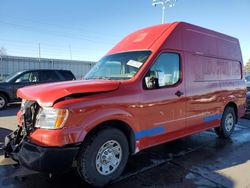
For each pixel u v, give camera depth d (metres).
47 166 3.34
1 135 6.52
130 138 4.21
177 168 4.60
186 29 5.34
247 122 9.07
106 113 3.73
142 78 4.32
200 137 6.80
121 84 4.04
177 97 4.91
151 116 4.43
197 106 5.48
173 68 4.91
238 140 6.57
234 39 7.09
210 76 5.93
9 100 11.87
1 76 24.45
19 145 3.74
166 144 6.06
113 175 3.95
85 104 3.54
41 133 3.42
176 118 4.94
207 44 5.89
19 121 4.17
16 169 4.37
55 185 3.85
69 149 3.40
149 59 4.48
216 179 4.17
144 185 3.92
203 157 5.21
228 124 6.78
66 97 3.47
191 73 5.30
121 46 5.32
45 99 3.48
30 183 3.89
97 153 3.75
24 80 12.20
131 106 4.08
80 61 29.62
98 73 5.01
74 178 4.09
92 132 3.75
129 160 4.95
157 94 4.50
